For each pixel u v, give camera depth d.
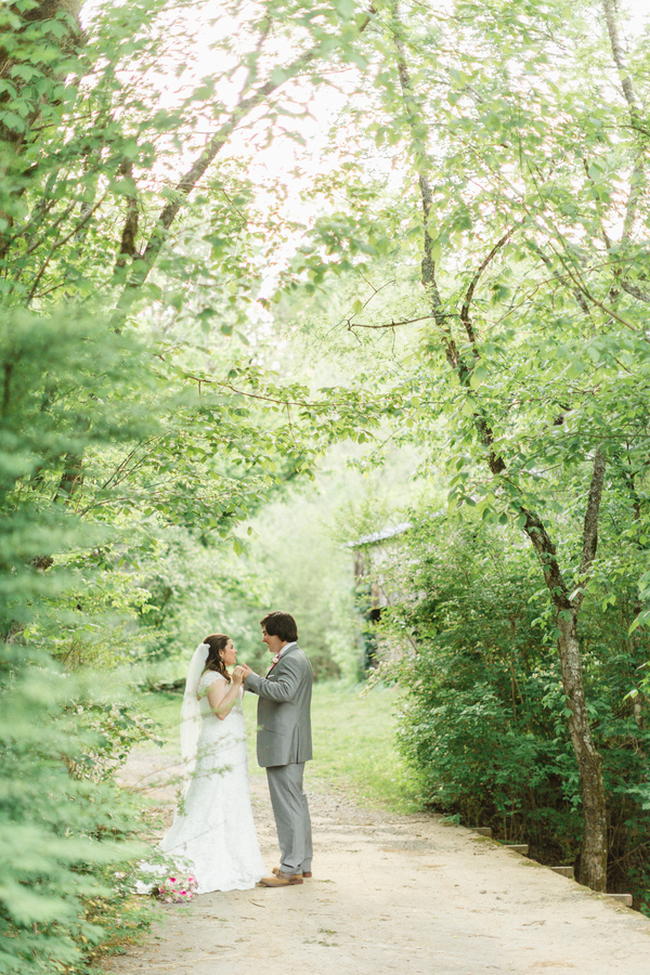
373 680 12.92
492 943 6.25
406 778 12.95
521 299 8.62
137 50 5.91
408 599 12.98
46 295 6.29
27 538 3.31
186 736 7.69
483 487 8.54
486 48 7.88
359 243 6.53
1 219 5.03
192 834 7.52
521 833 11.77
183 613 22.09
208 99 5.93
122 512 8.21
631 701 11.45
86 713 4.08
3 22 5.28
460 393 8.89
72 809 3.51
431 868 8.80
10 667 3.50
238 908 6.94
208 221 6.92
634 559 8.96
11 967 3.47
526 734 11.76
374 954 5.84
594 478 9.64
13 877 2.98
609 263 7.97
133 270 5.89
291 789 7.87
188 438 8.17
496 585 12.04
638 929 6.67
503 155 7.80
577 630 11.02
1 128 5.86
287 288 6.84
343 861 9.04
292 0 5.82
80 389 3.83
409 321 9.09
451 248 7.90
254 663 29.64
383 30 7.05
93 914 4.79
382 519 14.41
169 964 5.49
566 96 7.77
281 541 31.88
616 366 7.92
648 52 8.96
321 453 9.48
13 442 3.16
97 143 5.64
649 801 10.20
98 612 6.78
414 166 7.73
